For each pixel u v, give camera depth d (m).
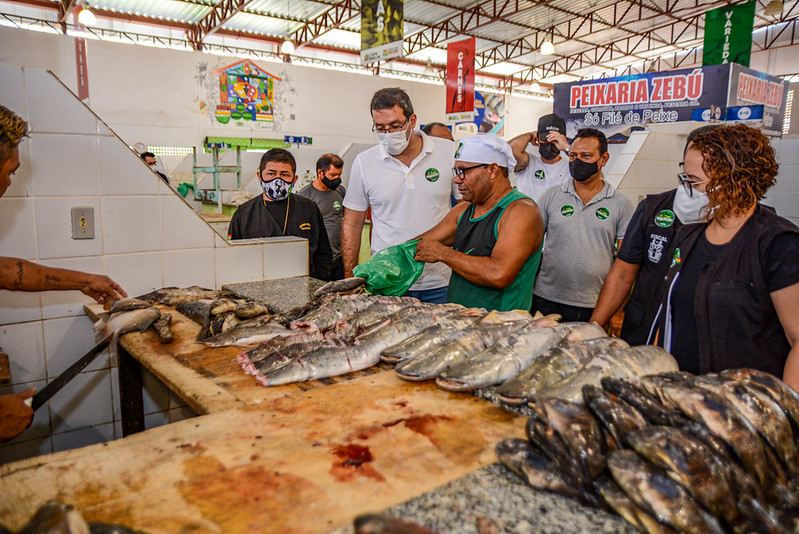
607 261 3.42
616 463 1.03
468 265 2.32
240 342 2.07
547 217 3.62
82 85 10.21
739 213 1.76
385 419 1.41
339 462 1.19
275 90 12.37
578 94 7.30
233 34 15.84
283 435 1.32
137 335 2.20
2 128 1.83
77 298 2.72
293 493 1.08
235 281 3.16
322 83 13.01
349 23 15.41
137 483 1.12
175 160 11.20
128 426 2.66
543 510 1.02
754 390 1.17
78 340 2.76
